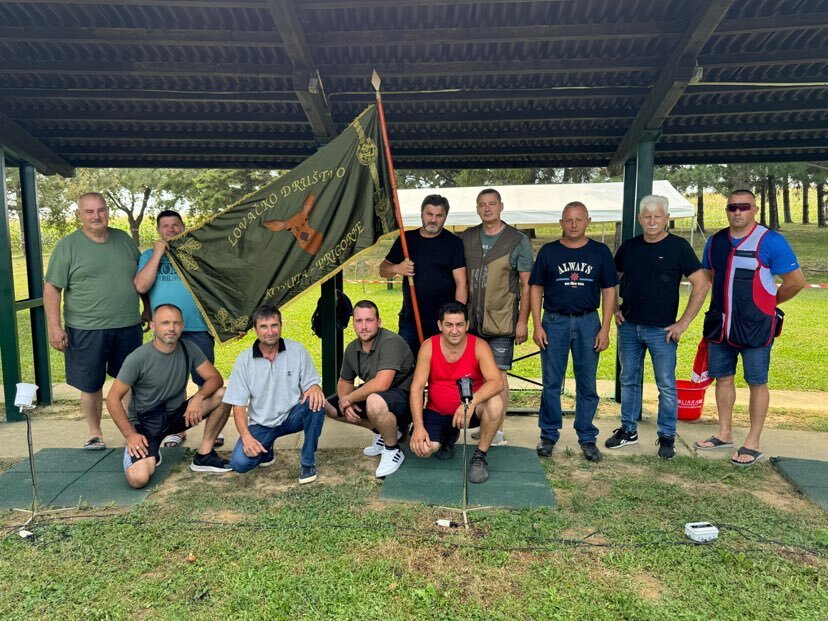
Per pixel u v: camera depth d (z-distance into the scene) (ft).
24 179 18.54
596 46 13.92
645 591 8.45
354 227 14.23
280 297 14.49
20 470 12.76
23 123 17.52
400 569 8.98
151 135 17.93
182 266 14.19
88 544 9.69
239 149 18.97
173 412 12.94
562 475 12.60
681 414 16.49
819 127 16.29
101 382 14.21
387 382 12.67
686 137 17.95
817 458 13.46
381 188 14.26
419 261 14.07
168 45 13.60
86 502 11.16
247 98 15.43
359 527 10.19
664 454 13.52
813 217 112.27
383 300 46.52
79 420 16.78
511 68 14.12
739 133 16.94
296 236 14.29
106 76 15.06
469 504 11.05
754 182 84.64
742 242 13.01
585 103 16.17
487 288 13.61
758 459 13.43
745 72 14.69
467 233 14.14
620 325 14.17
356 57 14.42
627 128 17.35
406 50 14.16
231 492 11.78
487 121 16.70
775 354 27.12
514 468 12.79
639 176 15.71
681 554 9.40
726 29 12.66
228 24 13.23
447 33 13.10
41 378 18.42
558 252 13.17
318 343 31.19
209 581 8.69
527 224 44.04
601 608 8.05
